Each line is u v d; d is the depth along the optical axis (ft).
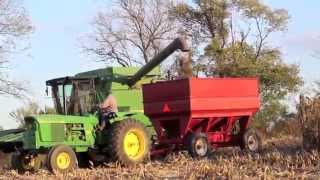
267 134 112.68
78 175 49.14
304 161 47.98
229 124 68.33
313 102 56.39
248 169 45.85
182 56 119.14
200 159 58.80
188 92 63.41
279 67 122.01
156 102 66.18
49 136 55.16
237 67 120.98
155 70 70.74
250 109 69.31
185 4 130.72
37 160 57.88
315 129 55.47
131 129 59.00
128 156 58.18
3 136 58.13
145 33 133.08
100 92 64.85
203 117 65.10
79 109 63.21
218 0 127.03
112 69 66.23
